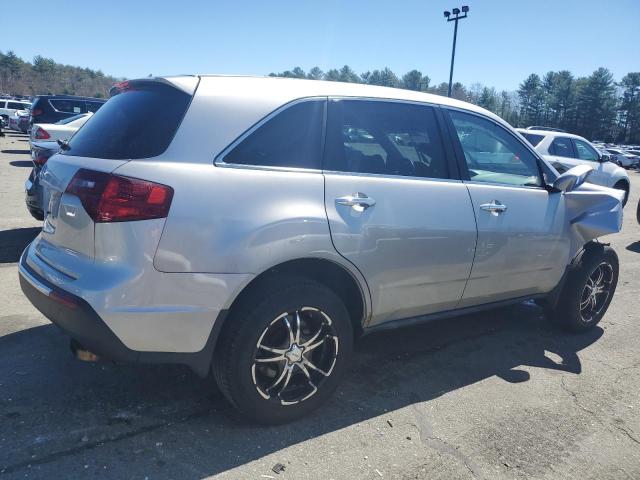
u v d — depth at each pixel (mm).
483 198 3594
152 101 2797
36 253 2947
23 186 10984
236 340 2656
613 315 5234
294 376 2965
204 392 3223
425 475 2625
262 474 2545
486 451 2854
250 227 2592
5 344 3684
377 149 3195
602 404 3441
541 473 2709
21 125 28859
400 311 3336
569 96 101188
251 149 2740
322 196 2850
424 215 3229
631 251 8438
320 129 2982
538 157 4188
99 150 2719
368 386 3471
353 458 2713
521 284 3998
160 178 2479
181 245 2477
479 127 3807
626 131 100375
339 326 2980
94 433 2752
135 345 2490
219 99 2742
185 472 2518
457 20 27312
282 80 3027
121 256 2455
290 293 2758
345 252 2904
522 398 3447
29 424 2791
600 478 2713
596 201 4312
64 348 3666
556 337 4562
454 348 4176
